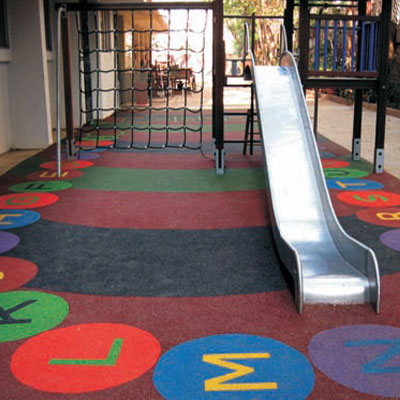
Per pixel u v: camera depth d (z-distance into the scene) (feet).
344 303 9.69
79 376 7.45
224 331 8.69
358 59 23.80
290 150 15.12
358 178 20.04
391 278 10.78
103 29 41.50
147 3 21.09
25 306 9.59
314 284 9.77
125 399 6.94
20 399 6.95
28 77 25.90
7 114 25.93
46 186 18.88
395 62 41.63
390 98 42.52
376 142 20.62
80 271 11.23
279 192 13.70
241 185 18.89
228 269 11.33
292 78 18.35
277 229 11.43
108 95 42.63
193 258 11.98
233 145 27.78
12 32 25.44
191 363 7.77
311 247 11.76
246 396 7.00
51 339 8.45
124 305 9.64
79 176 20.49
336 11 50.70
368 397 6.98
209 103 51.75
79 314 9.29
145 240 13.17
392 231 13.79
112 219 14.89
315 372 7.54
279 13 64.44
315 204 13.34
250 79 22.75
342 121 37.27
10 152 25.72
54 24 32.19
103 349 8.14
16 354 8.02
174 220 14.79
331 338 8.47
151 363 7.77
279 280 10.74
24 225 14.35
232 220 14.78
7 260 11.85
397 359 7.86
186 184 19.11
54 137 29.48
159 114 42.70
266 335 8.56
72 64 33.71
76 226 14.26
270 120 16.31
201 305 9.63
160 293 10.14
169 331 8.70
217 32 19.83
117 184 19.15
